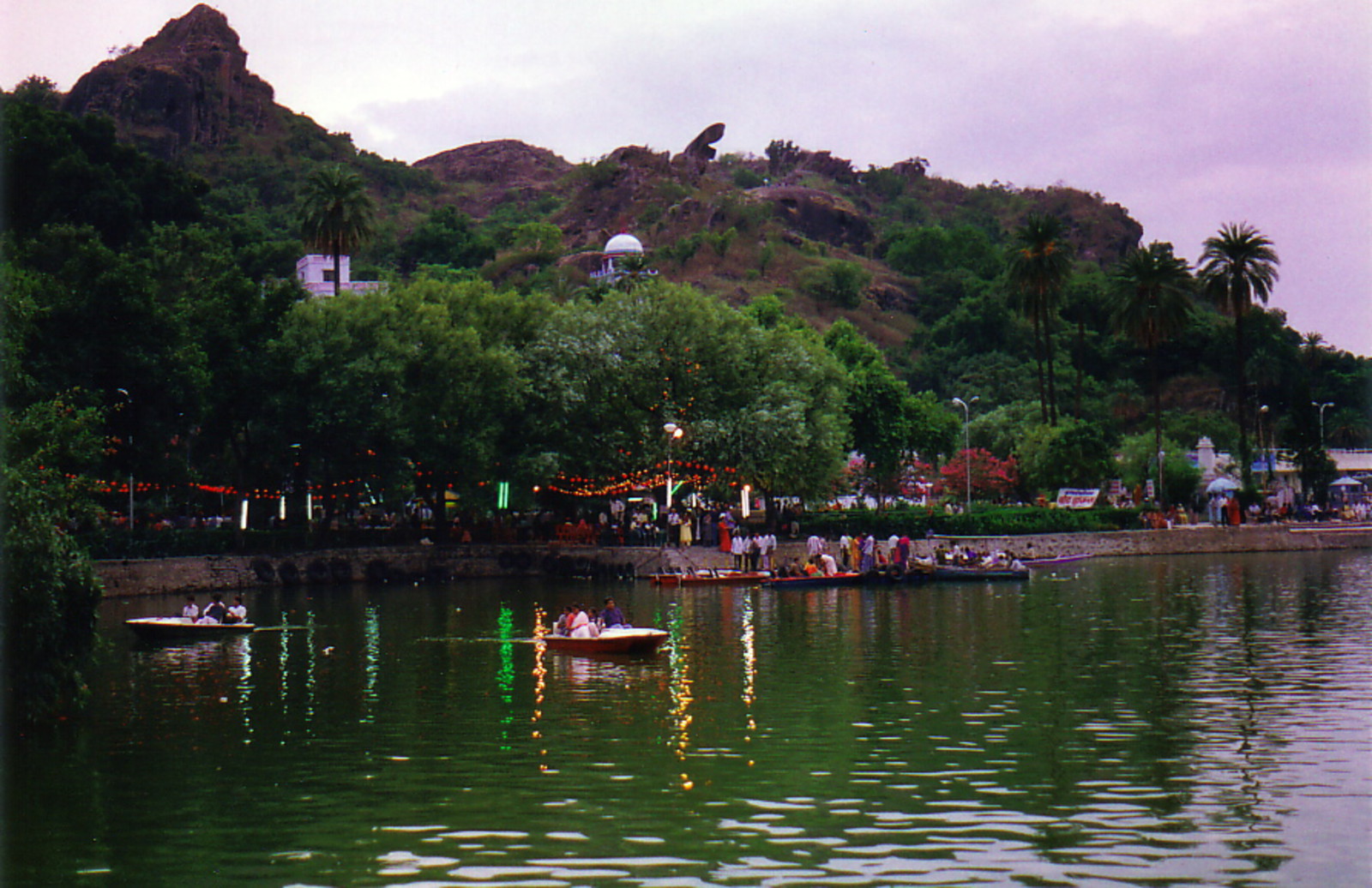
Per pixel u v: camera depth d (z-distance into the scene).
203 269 90.38
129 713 25.77
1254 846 15.89
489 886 14.71
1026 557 75.00
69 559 24.80
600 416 69.94
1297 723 23.14
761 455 68.88
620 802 18.22
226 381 59.34
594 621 36.38
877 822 17.09
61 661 24.33
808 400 73.31
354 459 62.84
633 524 72.69
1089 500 91.38
